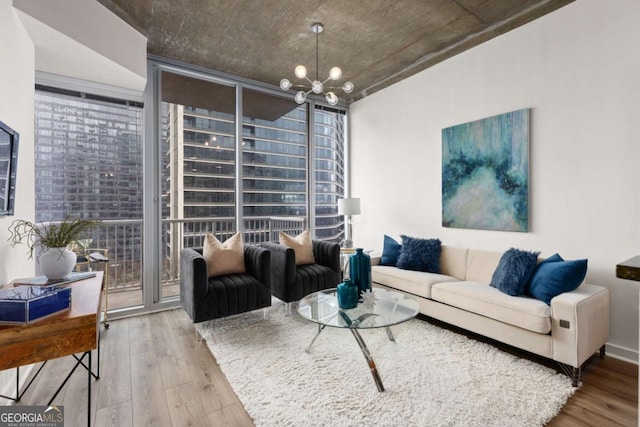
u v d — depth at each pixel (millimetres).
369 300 2287
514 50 3068
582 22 2604
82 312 1387
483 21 2971
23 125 2193
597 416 1710
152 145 3576
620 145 2416
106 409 1792
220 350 2477
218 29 3098
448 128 3645
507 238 3135
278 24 3018
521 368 2188
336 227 5293
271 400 1838
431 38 3270
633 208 2361
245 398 1858
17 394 1834
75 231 1992
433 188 3879
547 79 2826
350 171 5211
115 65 2857
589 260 2578
